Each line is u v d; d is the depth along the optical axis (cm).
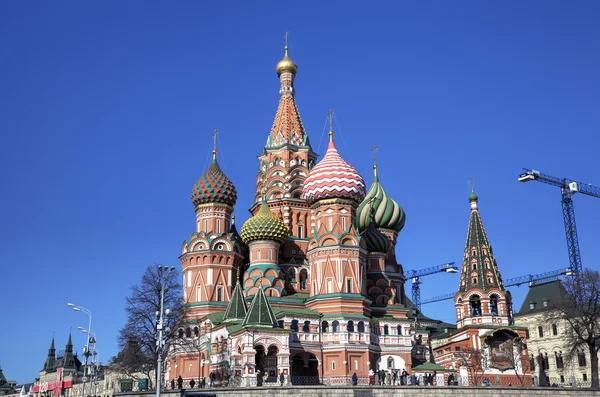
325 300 10712
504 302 12581
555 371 14562
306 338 10306
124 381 10481
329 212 11275
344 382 10081
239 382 8675
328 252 11000
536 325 15250
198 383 10231
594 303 10006
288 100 13450
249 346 9212
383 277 11869
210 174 12025
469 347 12081
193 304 11194
